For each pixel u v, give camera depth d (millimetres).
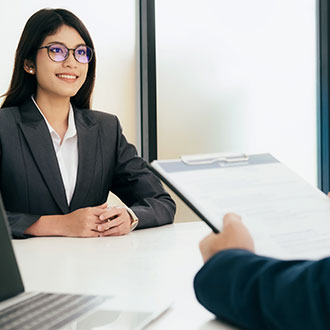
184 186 879
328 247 855
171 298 883
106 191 2117
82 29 2070
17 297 877
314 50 4375
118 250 1352
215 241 774
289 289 617
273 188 947
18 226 1593
